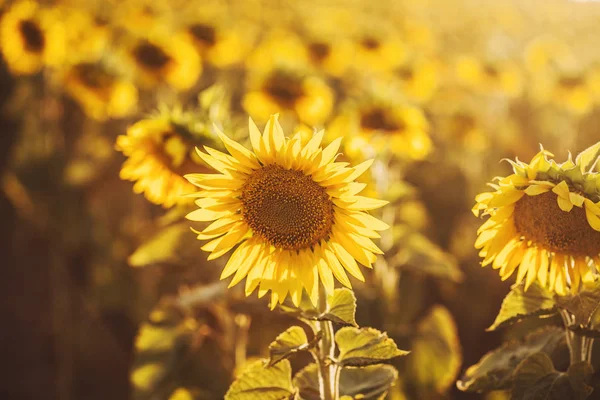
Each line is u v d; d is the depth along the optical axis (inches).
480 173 123.0
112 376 104.7
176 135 50.0
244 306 57.7
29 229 130.6
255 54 166.1
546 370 41.1
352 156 51.8
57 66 120.6
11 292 122.4
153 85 111.6
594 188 38.1
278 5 310.0
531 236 41.1
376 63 153.3
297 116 89.7
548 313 41.3
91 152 132.2
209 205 41.8
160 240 57.1
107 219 119.4
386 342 40.5
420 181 113.3
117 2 203.3
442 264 64.5
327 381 41.7
